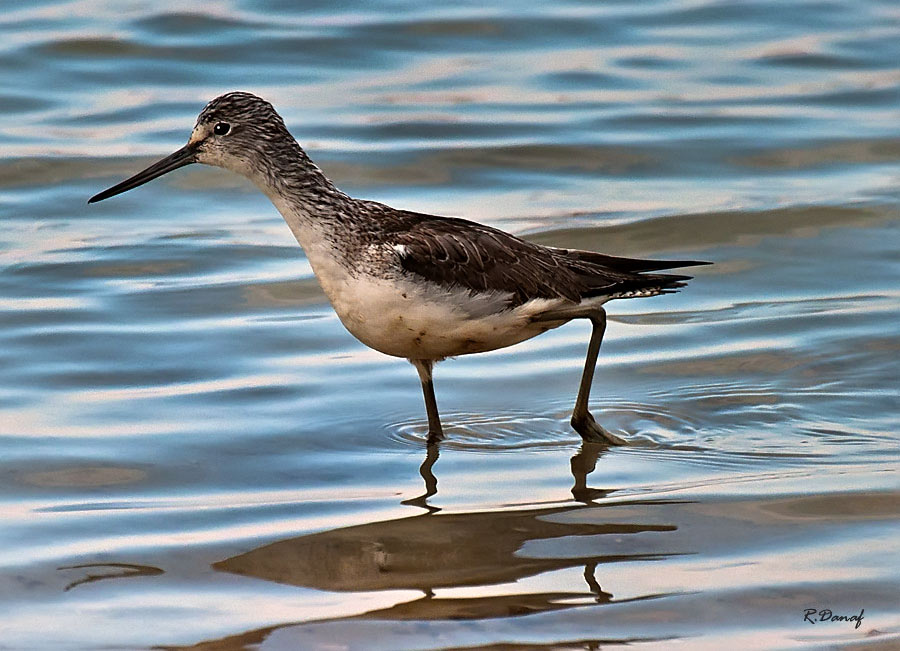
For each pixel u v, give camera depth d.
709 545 10.11
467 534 10.39
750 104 22.52
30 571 9.73
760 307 15.84
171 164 12.62
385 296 11.63
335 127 21.44
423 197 19.45
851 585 9.38
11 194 19.23
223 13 25.25
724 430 12.67
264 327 15.25
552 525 10.54
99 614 9.09
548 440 12.57
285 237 18.09
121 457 11.96
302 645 8.69
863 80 23.47
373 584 9.59
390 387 13.82
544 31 25.34
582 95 22.89
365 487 11.43
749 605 9.14
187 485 11.43
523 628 8.89
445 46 24.69
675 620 8.97
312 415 13.06
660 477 11.56
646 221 18.33
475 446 12.42
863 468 11.59
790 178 20.02
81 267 16.89
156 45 24.06
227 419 12.88
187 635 8.81
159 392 13.48
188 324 15.27
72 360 14.20
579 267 12.58
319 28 24.95
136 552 10.07
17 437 12.31
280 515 10.80
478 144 21.03
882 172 20.11
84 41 23.94
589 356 12.52
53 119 21.70
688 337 15.02
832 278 16.67
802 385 13.65
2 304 15.70
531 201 19.30
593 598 9.29
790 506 10.77
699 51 24.67
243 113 12.22
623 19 25.84
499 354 14.76
